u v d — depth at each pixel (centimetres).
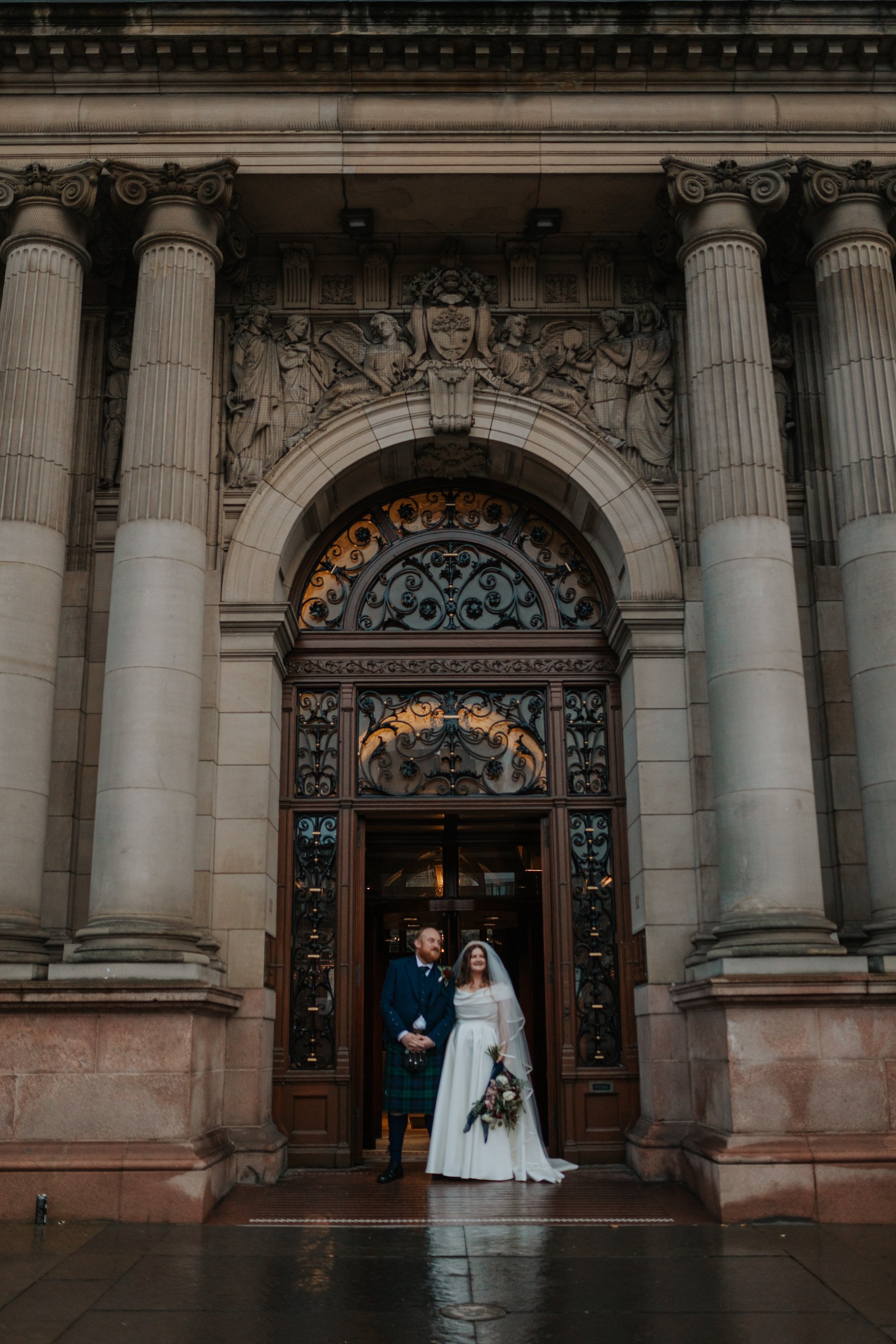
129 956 970
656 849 1190
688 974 1137
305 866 1270
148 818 1042
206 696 1209
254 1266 754
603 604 1347
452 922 1337
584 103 1230
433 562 1367
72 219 1205
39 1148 911
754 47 1204
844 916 1181
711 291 1194
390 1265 757
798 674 1097
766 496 1138
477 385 1311
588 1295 685
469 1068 1084
